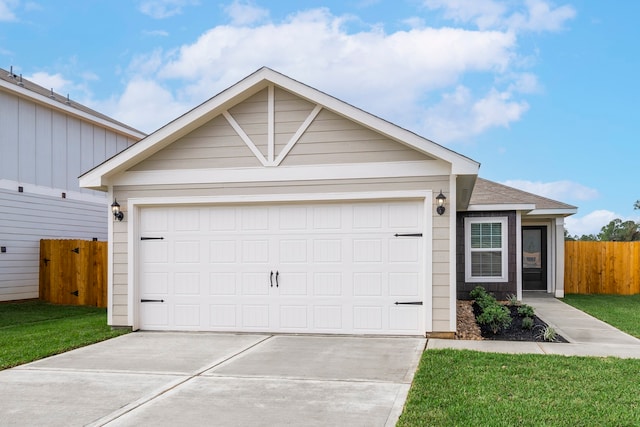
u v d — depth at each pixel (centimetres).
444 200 856
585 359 688
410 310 879
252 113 932
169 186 953
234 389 579
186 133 950
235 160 935
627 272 1772
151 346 820
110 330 958
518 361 674
